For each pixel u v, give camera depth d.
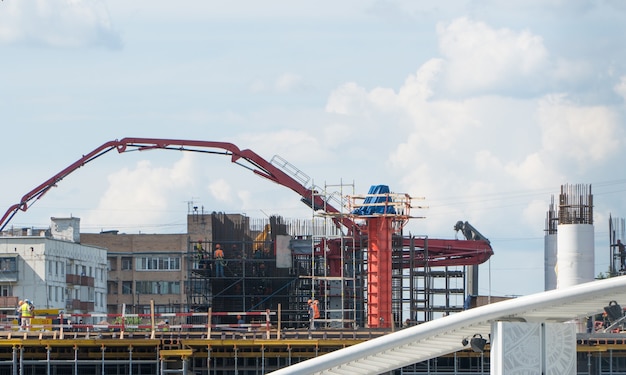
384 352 120.31
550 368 109.12
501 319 111.44
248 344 179.75
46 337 182.12
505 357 109.06
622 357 192.62
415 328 112.19
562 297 106.31
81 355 185.50
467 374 186.38
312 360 115.12
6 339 178.12
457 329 115.44
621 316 112.12
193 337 186.12
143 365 187.62
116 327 186.25
